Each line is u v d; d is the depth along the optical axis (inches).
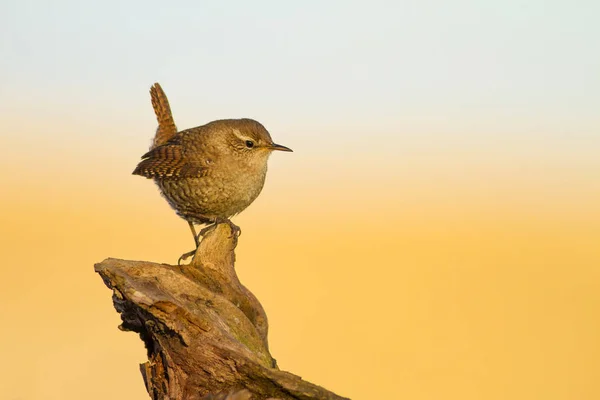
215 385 272.4
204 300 297.3
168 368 276.8
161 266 296.8
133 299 269.6
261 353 304.0
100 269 282.7
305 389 260.7
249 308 328.8
